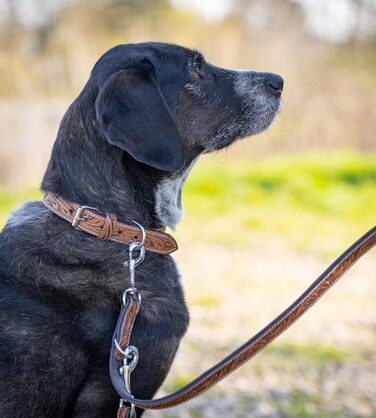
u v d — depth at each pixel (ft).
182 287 11.52
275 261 38.78
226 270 36.52
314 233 45.42
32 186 53.06
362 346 25.81
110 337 10.57
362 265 39.11
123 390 9.74
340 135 65.67
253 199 51.85
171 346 10.91
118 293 10.71
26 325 10.32
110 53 12.09
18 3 93.66
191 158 13.30
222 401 19.93
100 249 10.75
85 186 11.18
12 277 10.66
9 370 10.14
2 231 11.28
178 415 18.61
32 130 57.00
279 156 63.00
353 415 19.63
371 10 89.30
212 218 47.96
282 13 79.15
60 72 66.85
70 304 10.53
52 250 10.71
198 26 78.79
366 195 52.70
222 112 13.34
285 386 21.53
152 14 87.10
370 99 65.82
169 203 12.01
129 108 10.98
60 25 87.71
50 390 10.34
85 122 11.47
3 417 10.11
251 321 28.30
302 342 25.80
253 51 68.69
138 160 10.77
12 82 65.16
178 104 12.78
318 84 67.26
